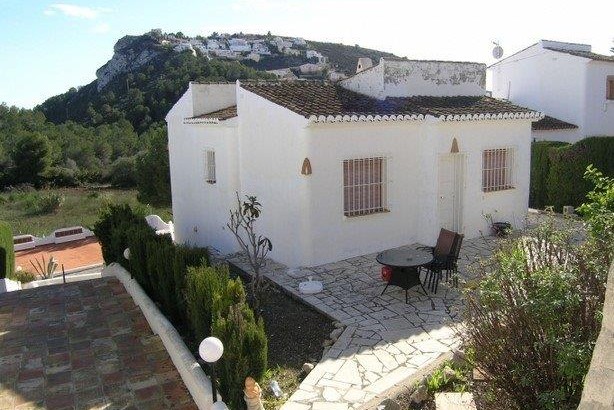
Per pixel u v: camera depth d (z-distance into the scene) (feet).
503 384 16.92
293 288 35.04
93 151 193.47
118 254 40.50
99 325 30.09
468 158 45.24
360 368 23.81
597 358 9.71
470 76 52.75
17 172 171.12
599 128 74.74
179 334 27.43
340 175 40.40
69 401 21.70
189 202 59.47
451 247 33.14
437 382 20.85
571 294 15.84
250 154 45.01
